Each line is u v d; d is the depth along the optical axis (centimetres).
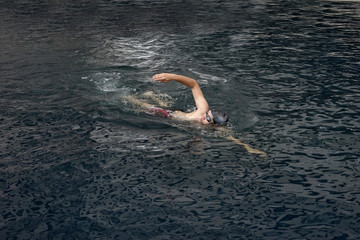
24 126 410
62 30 930
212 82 568
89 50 746
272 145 377
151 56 715
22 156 347
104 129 407
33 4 1375
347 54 724
